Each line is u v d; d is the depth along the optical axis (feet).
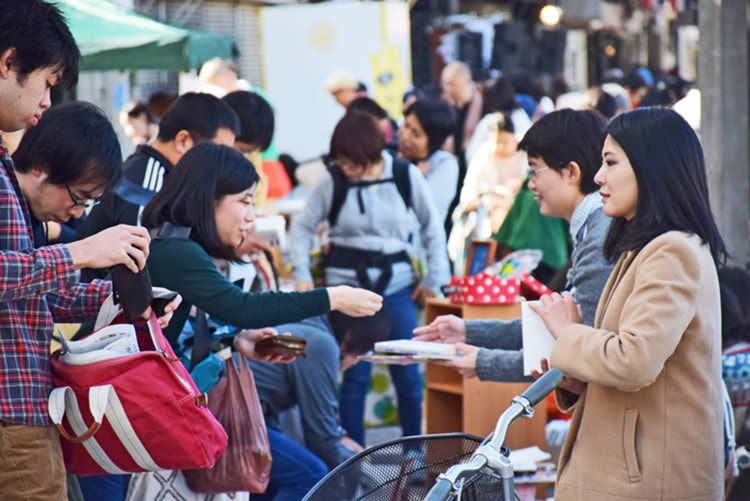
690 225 17.15
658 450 16.90
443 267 35.24
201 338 21.70
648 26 138.62
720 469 17.34
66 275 16.57
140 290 17.74
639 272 16.87
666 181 17.12
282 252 42.83
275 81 67.62
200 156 21.99
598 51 127.75
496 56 99.71
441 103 41.09
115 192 25.07
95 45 40.60
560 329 18.75
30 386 16.81
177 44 41.39
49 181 18.60
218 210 21.93
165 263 21.20
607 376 16.49
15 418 16.62
